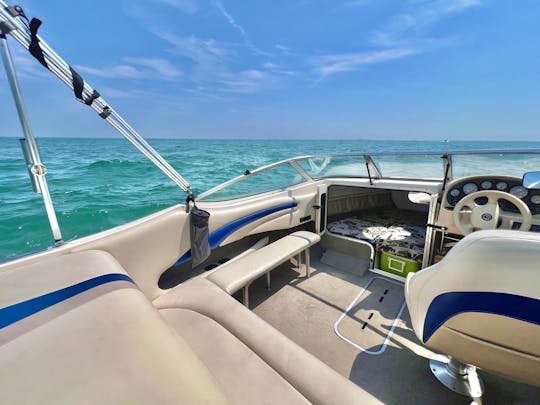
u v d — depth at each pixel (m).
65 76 0.99
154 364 0.64
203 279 1.71
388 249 2.43
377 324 1.82
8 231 5.12
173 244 1.73
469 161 2.11
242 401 0.87
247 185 2.41
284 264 2.68
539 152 1.74
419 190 2.25
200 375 0.64
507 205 1.89
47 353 0.64
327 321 1.86
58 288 0.92
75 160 14.02
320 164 3.00
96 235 1.42
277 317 1.90
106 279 0.99
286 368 0.99
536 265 0.68
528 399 1.23
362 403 0.84
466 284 0.82
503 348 0.82
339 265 2.62
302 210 2.79
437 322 0.94
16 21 0.82
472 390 1.27
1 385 0.56
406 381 1.37
